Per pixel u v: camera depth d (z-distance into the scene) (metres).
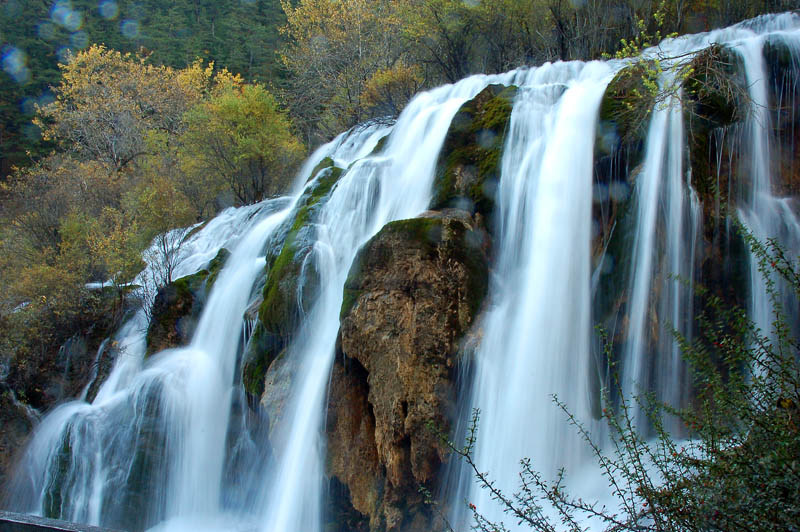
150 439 9.20
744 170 6.66
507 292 7.18
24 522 3.36
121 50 42.03
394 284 6.83
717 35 9.74
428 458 6.34
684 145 6.45
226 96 18.33
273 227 11.66
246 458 9.05
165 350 10.64
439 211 7.57
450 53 17.20
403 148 9.81
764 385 3.67
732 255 6.40
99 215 17.59
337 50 26.03
